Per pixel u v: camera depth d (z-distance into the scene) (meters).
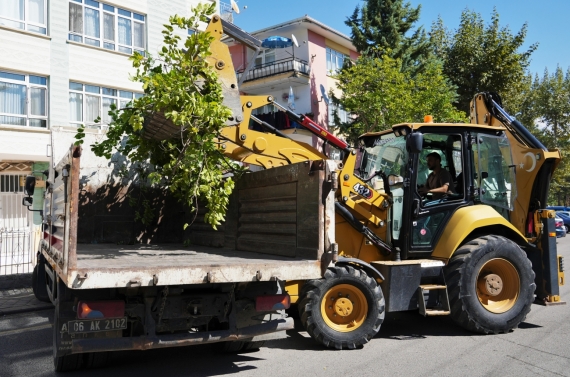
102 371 5.25
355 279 5.99
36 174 17.69
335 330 5.97
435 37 28.30
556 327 7.06
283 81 27.73
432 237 6.90
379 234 6.97
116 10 18.97
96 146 6.69
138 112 5.78
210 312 4.77
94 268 3.94
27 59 16.91
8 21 16.61
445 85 23.06
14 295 10.03
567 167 39.34
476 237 7.02
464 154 7.09
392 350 5.96
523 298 6.76
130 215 7.55
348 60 24.27
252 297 4.97
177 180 5.81
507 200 7.37
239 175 6.43
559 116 39.72
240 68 29.08
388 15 25.31
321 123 28.58
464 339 6.46
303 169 5.07
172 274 4.18
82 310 4.27
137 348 4.46
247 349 5.86
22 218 17.66
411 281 6.41
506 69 26.17
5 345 6.45
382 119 20.70
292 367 5.33
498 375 5.05
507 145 7.43
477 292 6.81
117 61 18.91
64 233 4.17
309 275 4.70
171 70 5.34
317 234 4.79
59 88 17.55
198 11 5.81
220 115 5.42
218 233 6.83
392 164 7.27
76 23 18.00
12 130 16.73
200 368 5.32
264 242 5.76
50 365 5.52
